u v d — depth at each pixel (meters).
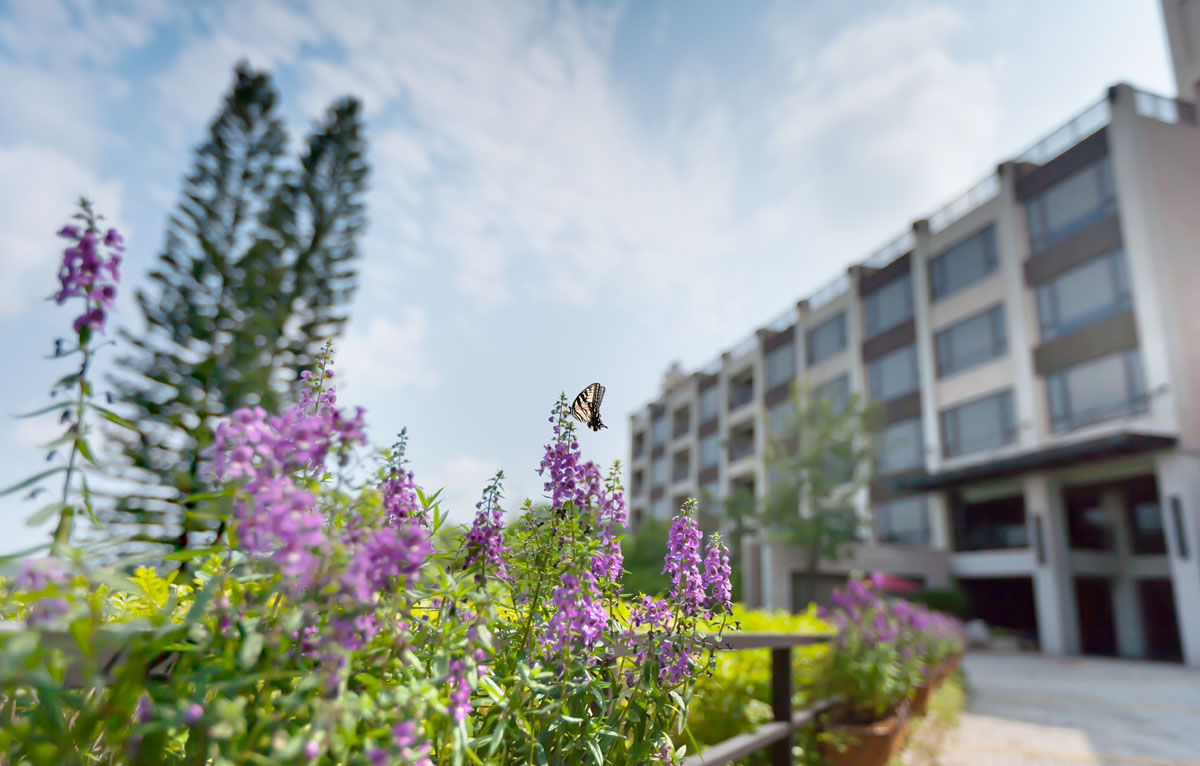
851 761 4.42
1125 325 16.69
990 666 14.84
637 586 2.08
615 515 1.94
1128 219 16.86
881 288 25.61
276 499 1.06
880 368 25.22
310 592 1.11
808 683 4.93
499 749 1.51
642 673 1.86
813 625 6.29
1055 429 18.45
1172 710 8.94
